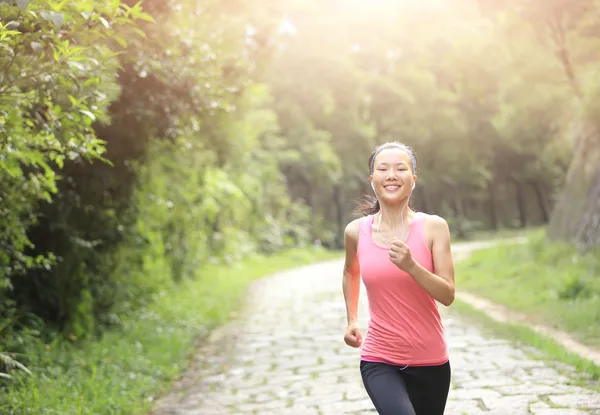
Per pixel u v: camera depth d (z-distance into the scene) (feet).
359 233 10.09
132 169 29.96
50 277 26.76
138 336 29.07
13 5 11.39
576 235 49.65
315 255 96.32
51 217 25.89
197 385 22.30
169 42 23.62
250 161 84.74
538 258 47.96
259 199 86.89
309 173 116.06
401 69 151.43
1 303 22.35
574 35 43.14
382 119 146.61
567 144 68.44
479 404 17.58
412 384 9.82
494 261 53.88
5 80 12.29
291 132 118.21
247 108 41.91
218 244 68.90
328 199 129.39
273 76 128.26
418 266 9.02
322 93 131.44
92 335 27.84
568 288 33.47
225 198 69.31
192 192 51.34
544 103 81.61
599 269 38.09
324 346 27.66
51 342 24.66
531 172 161.79
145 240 36.78
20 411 17.19
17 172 17.38
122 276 34.40
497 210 165.99
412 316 9.69
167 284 42.65
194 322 34.01
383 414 9.23
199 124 31.19
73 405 18.28
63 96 14.58
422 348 9.67
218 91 26.71
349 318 10.82
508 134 138.72
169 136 26.58
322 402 19.01
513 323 29.53
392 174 9.65
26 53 12.37
